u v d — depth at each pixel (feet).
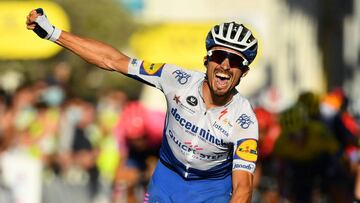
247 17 190.19
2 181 78.13
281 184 81.41
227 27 37.58
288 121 78.59
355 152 80.79
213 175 40.11
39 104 92.89
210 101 38.52
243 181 37.78
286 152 79.36
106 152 94.32
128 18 176.55
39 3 117.60
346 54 188.96
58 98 96.12
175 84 39.01
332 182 79.82
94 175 92.17
